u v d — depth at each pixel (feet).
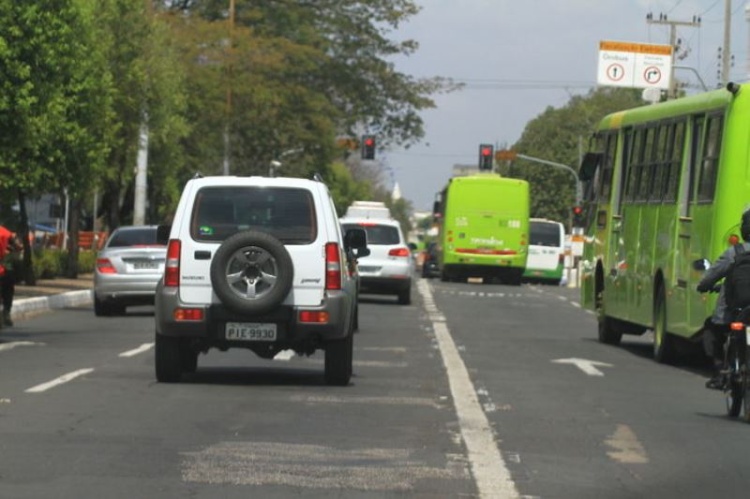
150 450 58.18
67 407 71.72
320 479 52.24
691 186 102.99
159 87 217.77
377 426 67.00
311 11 341.21
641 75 347.77
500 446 61.57
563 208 541.34
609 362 108.99
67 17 144.15
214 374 90.22
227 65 293.84
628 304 120.67
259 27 327.47
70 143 165.07
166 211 332.39
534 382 90.53
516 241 291.79
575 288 301.02
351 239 96.89
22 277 197.88
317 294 80.69
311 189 81.76
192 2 329.93
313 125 320.50
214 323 80.64
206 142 300.20
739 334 73.00
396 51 354.13
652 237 113.29
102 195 331.36
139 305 159.22
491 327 149.59
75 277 225.97
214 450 58.49
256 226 80.94
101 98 177.06
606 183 132.77
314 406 74.13
